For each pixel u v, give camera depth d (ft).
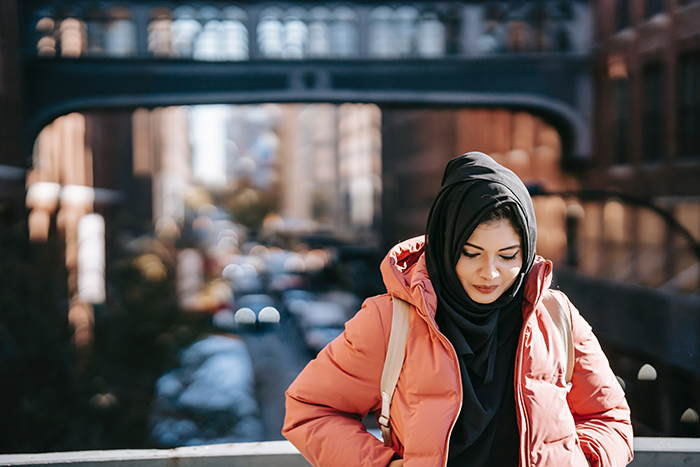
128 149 87.25
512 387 4.01
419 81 49.83
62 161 52.60
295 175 386.52
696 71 41.45
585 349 4.28
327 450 4.03
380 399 4.25
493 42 53.26
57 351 26.71
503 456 3.94
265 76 48.44
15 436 25.13
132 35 50.26
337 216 237.04
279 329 77.36
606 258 52.37
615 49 50.67
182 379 32.50
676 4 43.45
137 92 47.16
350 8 49.26
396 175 140.26
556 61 52.65
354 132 199.72
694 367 33.04
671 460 4.82
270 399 45.50
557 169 60.75
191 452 4.90
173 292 36.04
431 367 3.90
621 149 50.93
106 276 42.73
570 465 3.86
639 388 33.58
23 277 28.17
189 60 47.57
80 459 4.82
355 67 49.06
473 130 89.10
